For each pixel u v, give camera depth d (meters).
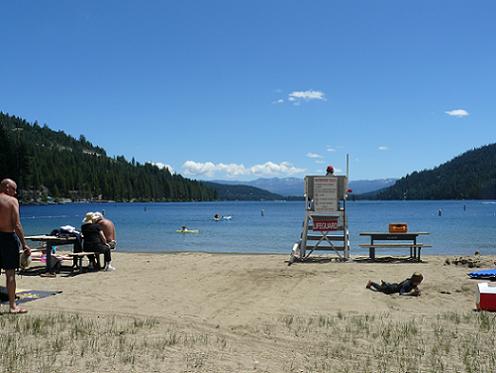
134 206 144.12
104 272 13.29
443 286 10.87
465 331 7.37
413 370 5.71
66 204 140.38
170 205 162.75
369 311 8.86
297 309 8.98
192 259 16.58
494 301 8.80
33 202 123.38
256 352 6.38
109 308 8.81
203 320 8.05
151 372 5.52
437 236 32.81
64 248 21.89
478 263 14.16
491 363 5.91
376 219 64.00
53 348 6.23
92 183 160.75
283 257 17.11
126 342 6.58
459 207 125.62
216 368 5.71
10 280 8.23
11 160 98.06
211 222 57.19
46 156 151.62
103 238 13.63
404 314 8.62
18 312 8.22
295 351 6.45
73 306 8.93
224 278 12.12
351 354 6.34
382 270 13.27
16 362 5.66
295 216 76.69
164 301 9.52
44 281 11.74
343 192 15.74
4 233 8.13
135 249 25.11
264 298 9.94
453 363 5.95
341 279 11.94
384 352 6.40
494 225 47.03
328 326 7.71
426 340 6.91
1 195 8.23
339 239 15.80
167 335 7.02
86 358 5.91
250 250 24.67
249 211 105.38
